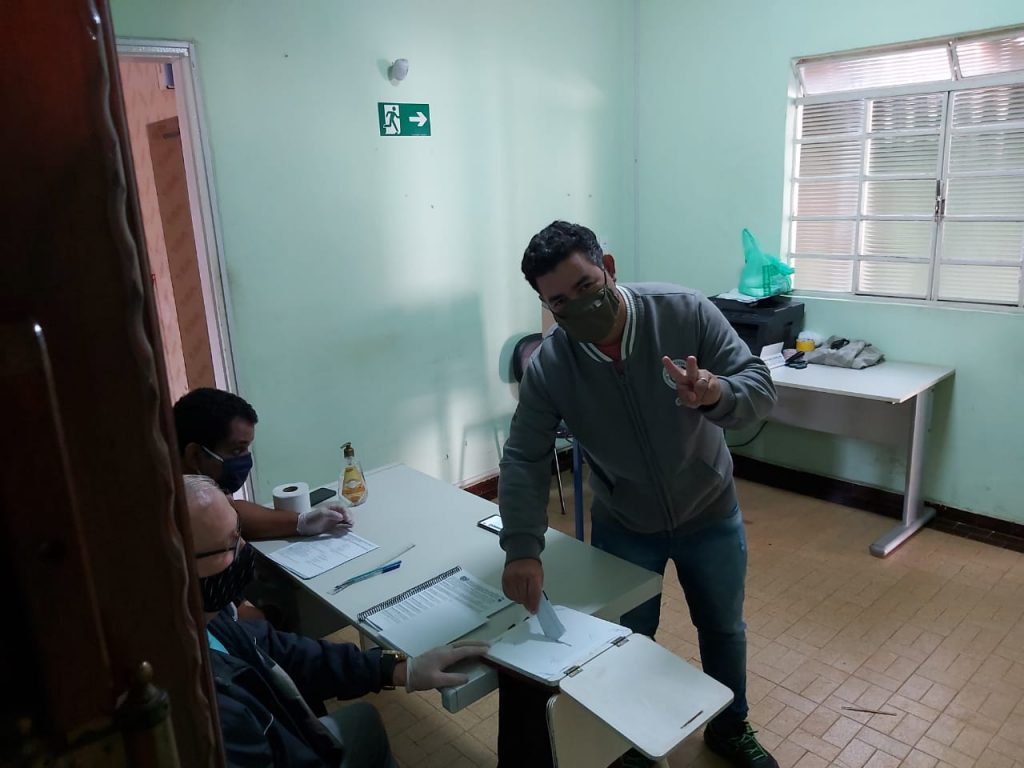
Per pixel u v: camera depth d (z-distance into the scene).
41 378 0.27
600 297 1.48
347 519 2.00
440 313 3.65
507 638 1.43
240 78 2.85
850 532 3.43
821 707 2.29
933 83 3.27
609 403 1.63
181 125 2.79
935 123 3.32
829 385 3.18
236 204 2.92
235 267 2.95
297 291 3.14
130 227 0.29
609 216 4.32
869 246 3.63
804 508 3.71
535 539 1.57
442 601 1.62
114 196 0.28
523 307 4.00
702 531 1.79
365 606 1.62
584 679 1.29
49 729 0.30
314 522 1.97
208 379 3.60
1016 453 3.25
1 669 0.29
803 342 3.69
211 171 2.83
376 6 3.17
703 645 1.94
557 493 4.02
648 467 1.68
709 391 1.40
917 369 3.38
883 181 3.52
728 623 1.87
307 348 3.21
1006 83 3.07
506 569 1.54
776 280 3.74
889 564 3.14
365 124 3.22
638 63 4.24
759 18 3.68
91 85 0.27
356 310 3.34
